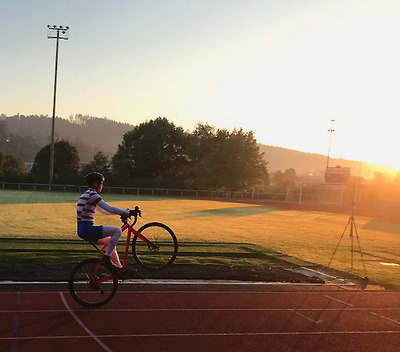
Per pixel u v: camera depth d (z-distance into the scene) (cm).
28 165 15075
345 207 5103
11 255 1003
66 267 895
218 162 7088
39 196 4066
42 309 623
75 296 637
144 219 2312
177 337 546
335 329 617
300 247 1517
